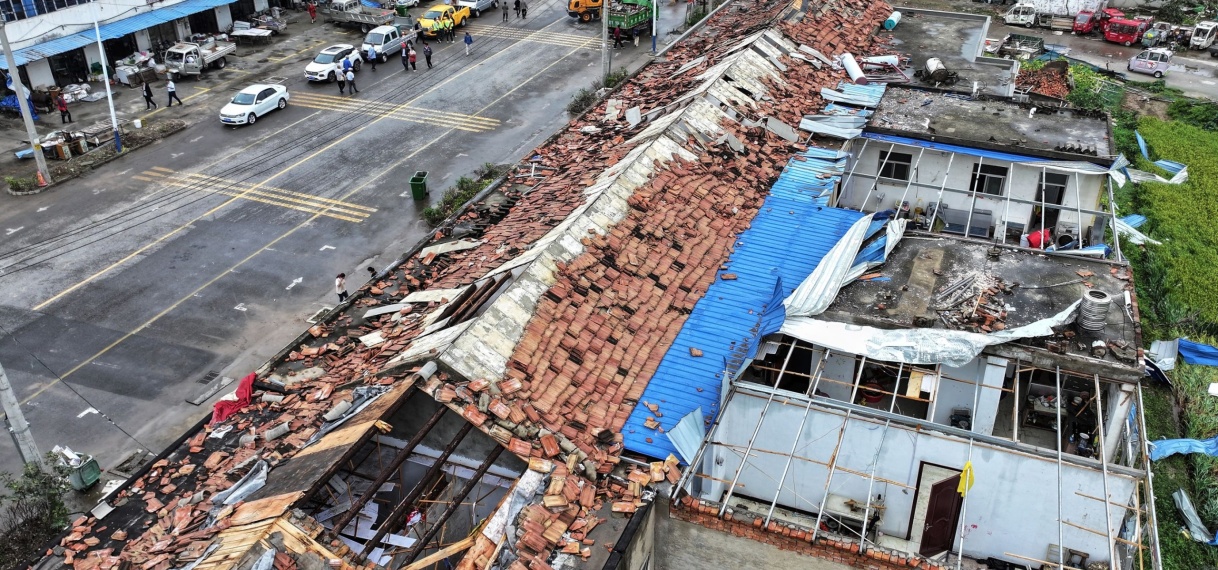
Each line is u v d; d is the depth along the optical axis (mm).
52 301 34000
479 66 59156
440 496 17906
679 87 35469
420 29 62625
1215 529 24781
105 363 30766
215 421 19656
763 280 24125
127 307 33750
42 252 37312
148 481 17922
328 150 47062
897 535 20656
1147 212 41469
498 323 19781
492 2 70688
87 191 42344
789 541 16812
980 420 21859
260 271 36250
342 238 38875
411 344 20031
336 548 14938
